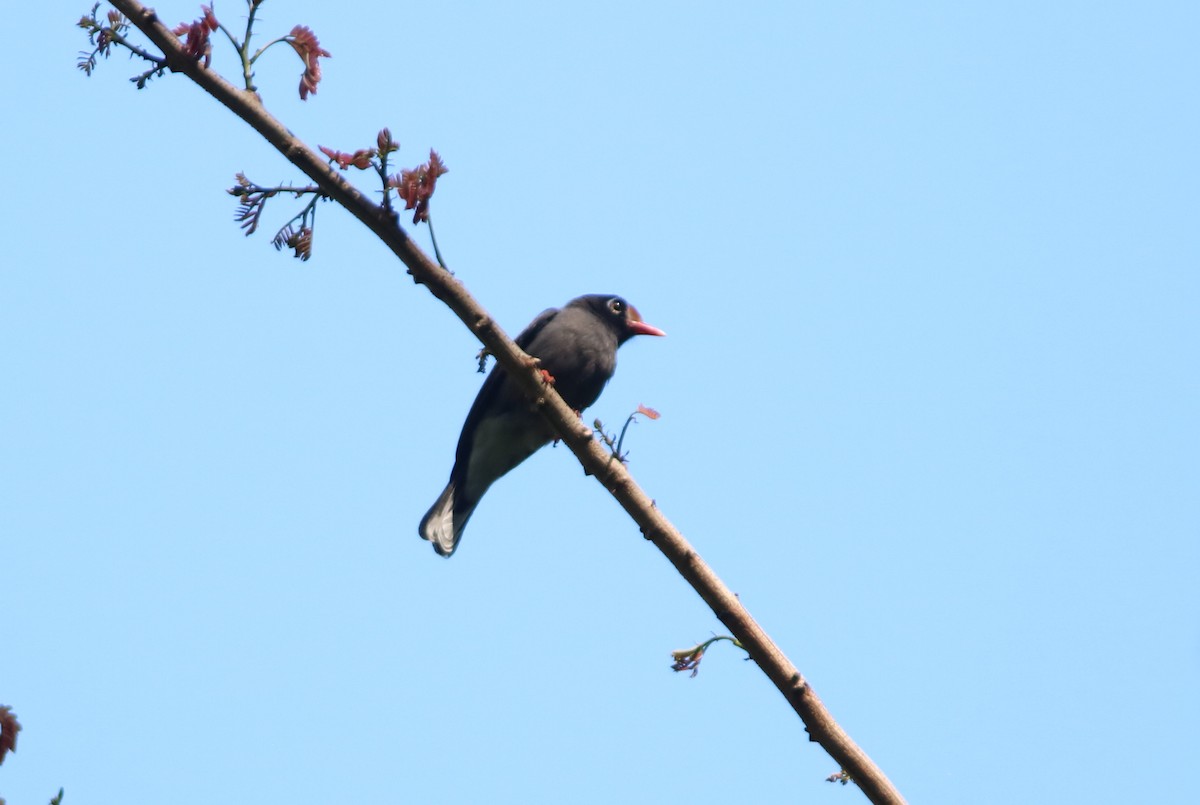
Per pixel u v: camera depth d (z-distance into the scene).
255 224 10.64
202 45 10.49
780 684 9.77
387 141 10.40
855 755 9.59
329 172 10.48
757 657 9.85
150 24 10.48
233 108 10.55
